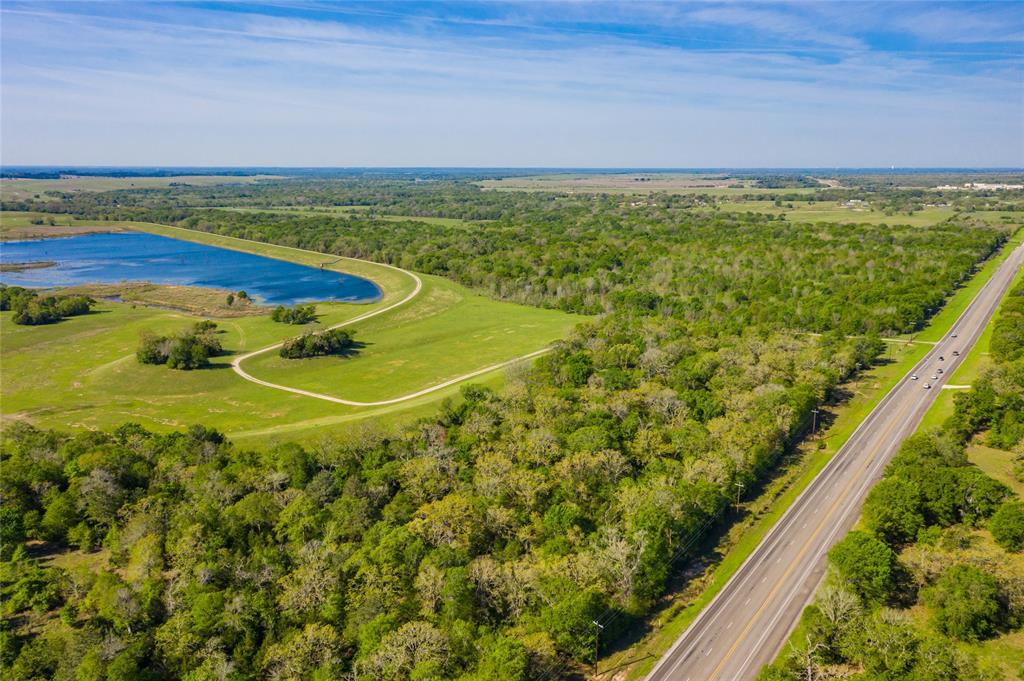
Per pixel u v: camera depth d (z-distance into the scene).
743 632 83.62
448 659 73.88
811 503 113.50
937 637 77.06
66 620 86.56
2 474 112.56
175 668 77.50
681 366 166.50
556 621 78.69
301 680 74.44
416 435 130.75
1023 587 81.75
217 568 90.50
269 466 119.06
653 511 97.44
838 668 76.06
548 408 138.50
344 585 87.12
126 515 105.12
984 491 100.50
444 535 95.25
